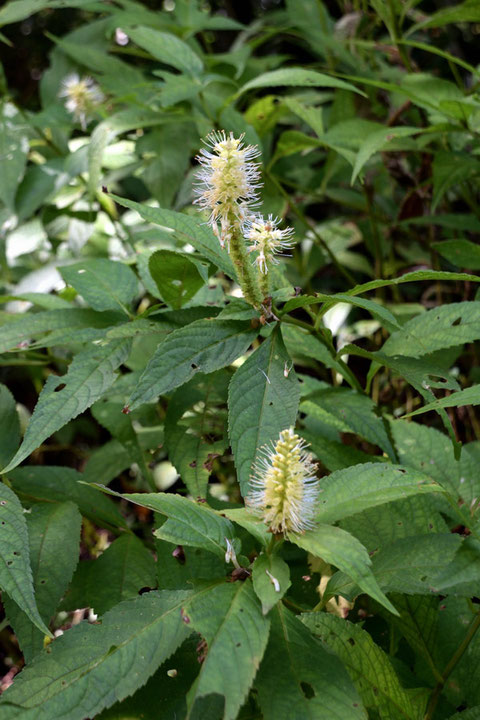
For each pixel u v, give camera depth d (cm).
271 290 75
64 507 78
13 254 122
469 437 108
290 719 61
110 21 136
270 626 64
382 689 67
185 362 70
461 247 91
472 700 71
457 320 77
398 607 73
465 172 96
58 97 133
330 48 129
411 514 76
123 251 119
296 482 62
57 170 117
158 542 76
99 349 75
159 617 64
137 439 91
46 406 71
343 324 126
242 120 101
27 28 192
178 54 100
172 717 66
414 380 74
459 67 157
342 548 62
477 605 74
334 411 79
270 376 70
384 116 127
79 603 81
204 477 78
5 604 73
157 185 106
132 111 102
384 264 128
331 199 127
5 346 77
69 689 62
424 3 160
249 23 188
